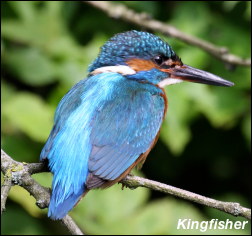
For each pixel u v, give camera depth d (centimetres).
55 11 1227
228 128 1284
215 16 1237
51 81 1192
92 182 858
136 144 924
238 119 1224
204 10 1234
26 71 1195
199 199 846
